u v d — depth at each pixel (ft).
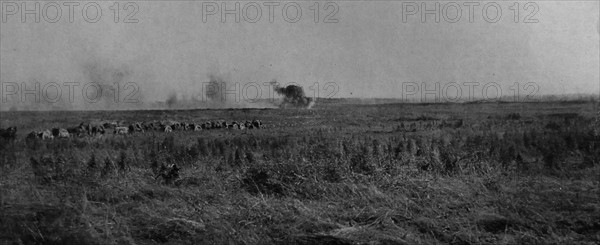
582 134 33.27
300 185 22.49
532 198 20.77
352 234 16.92
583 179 24.99
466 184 23.15
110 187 22.45
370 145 30.17
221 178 24.88
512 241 16.66
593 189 22.44
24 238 17.16
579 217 18.83
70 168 25.40
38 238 17.17
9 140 30.22
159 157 29.40
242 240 16.84
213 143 31.89
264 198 20.76
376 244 16.35
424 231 17.75
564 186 23.30
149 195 21.98
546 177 25.80
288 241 16.74
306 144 30.71
